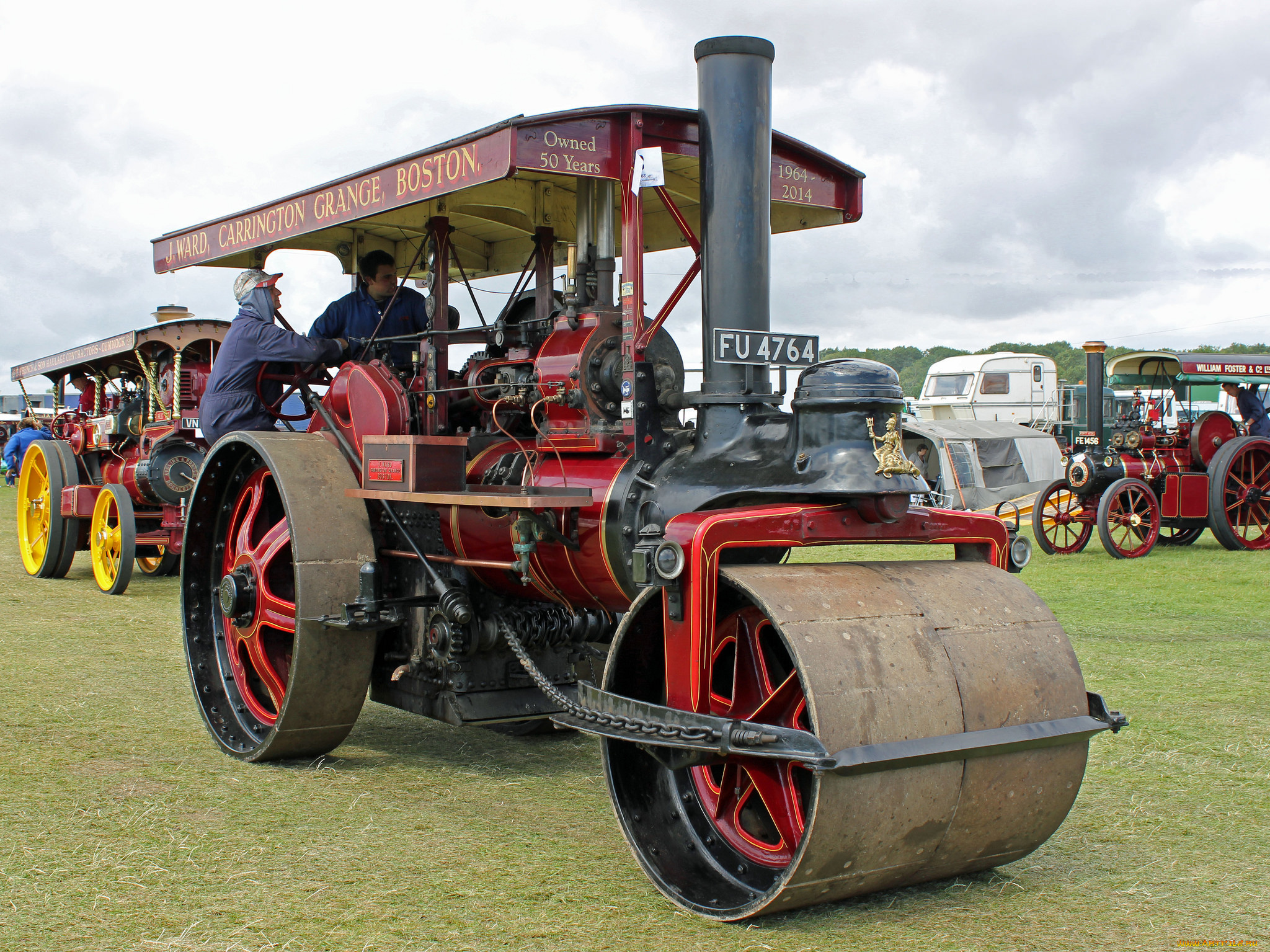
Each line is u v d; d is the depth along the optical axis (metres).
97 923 3.02
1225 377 15.51
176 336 10.06
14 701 5.68
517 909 3.14
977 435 18.33
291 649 5.00
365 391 4.64
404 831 3.81
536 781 4.46
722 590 3.43
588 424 3.93
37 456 11.12
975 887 3.33
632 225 3.74
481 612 4.60
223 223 5.47
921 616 3.09
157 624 8.14
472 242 5.91
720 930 3.00
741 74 3.61
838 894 2.99
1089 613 8.75
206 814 3.97
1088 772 4.54
